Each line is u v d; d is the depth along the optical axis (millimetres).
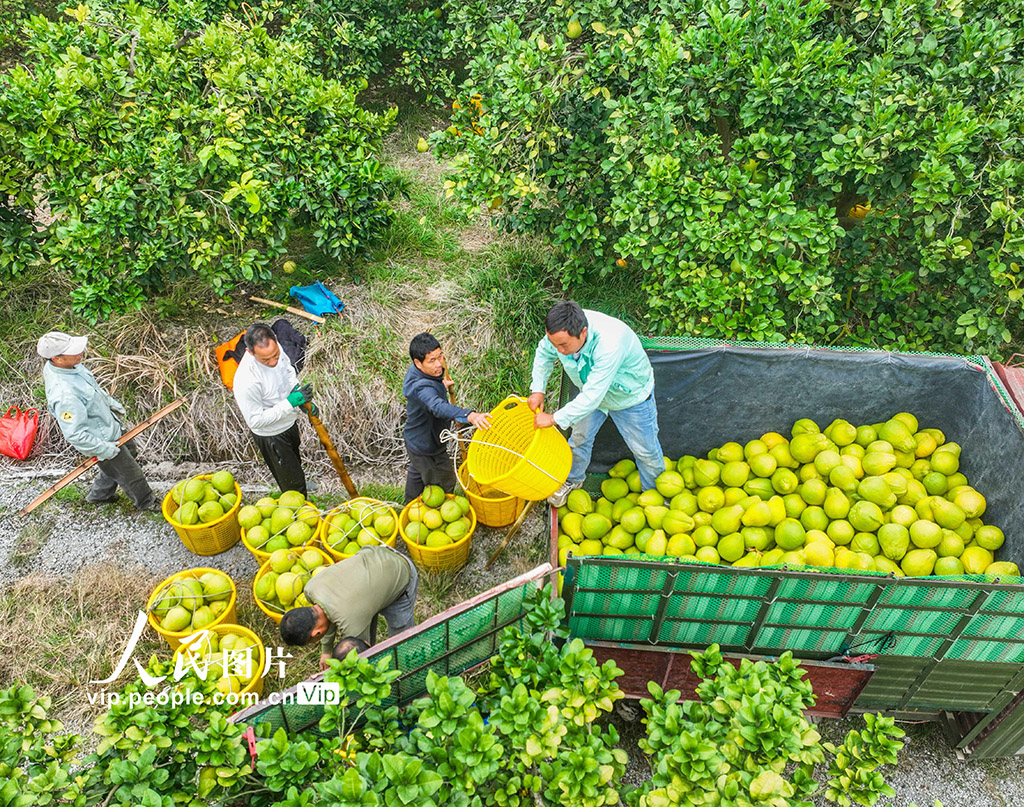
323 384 6176
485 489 5301
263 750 2570
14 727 2758
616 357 4180
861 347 5363
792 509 4793
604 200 6402
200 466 6172
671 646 4059
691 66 5145
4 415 6184
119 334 6477
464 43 7996
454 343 6621
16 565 5332
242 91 6547
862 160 4828
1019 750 4207
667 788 2553
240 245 6477
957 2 4809
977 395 4938
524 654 3090
